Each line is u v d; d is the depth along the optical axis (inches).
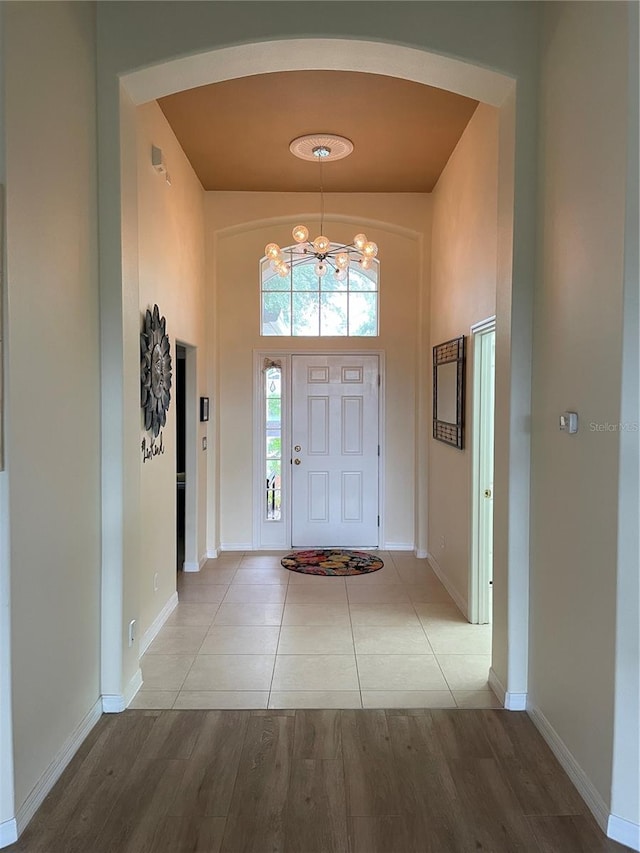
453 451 182.4
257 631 153.6
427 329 223.6
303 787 90.6
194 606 172.1
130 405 116.4
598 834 81.4
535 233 110.3
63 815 84.4
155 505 150.8
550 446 102.6
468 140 163.3
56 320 91.7
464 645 145.1
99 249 110.0
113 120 109.8
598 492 85.1
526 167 110.6
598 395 85.3
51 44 90.1
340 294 234.7
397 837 80.6
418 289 228.5
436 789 90.4
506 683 114.2
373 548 237.0
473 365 158.7
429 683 125.0
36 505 85.2
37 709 86.0
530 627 111.6
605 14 83.9
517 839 80.3
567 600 95.3
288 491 236.4
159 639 148.0
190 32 108.2
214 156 184.7
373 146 177.2
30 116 83.3
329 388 234.5
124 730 105.7
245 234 230.1
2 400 75.8
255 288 231.0
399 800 87.8
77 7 100.3
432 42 108.4
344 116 158.1
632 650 78.6
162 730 105.8
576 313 92.5
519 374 111.6
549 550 102.8
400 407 234.4
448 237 189.6
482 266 150.3
